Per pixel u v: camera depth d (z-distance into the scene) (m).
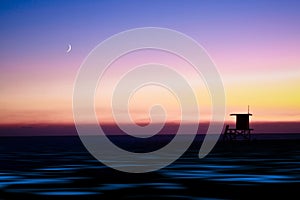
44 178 26.28
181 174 28.52
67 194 19.81
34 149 71.94
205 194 19.67
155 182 24.19
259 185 22.69
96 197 18.94
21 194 19.86
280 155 48.47
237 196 19.16
